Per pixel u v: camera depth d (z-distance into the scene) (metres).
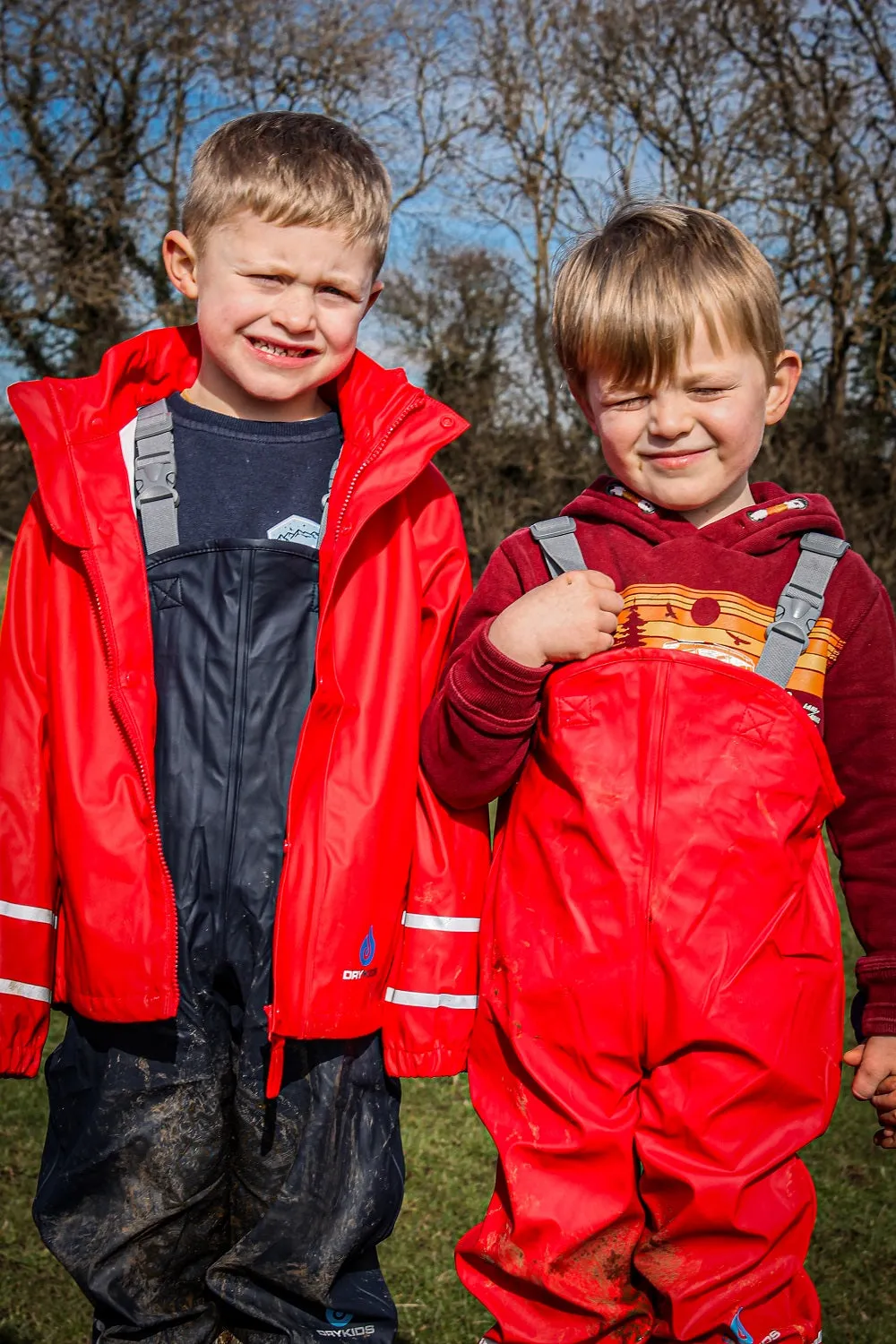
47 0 15.77
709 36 16.98
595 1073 1.60
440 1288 2.61
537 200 19.22
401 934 1.86
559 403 18.80
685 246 1.68
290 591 1.83
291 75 17.38
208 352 1.89
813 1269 2.73
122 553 1.80
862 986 1.75
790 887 1.62
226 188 1.78
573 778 1.63
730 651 1.64
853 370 16.97
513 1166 1.63
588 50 18.00
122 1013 1.73
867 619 1.70
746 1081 1.56
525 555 1.80
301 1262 1.80
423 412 1.90
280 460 1.89
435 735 1.79
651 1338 1.62
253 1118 1.81
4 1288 2.56
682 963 1.57
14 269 16.03
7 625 1.85
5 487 16.80
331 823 1.76
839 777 1.74
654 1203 1.59
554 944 1.64
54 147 16.41
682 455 1.68
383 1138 1.86
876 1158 3.26
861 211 16.75
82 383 1.90
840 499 15.87
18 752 1.81
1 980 1.79
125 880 1.73
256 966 1.78
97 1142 1.78
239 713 1.79
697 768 1.60
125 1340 1.80
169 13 16.27
